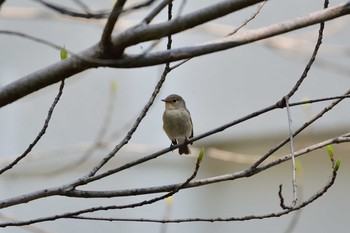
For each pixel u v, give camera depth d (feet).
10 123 46.55
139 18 40.68
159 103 44.16
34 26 46.26
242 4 16.02
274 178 41.22
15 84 17.24
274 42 37.11
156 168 43.93
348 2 16.90
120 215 44.39
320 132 40.50
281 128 41.11
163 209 43.55
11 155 46.01
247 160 39.34
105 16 16.33
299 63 41.01
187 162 43.37
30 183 45.39
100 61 16.67
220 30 38.65
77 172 45.16
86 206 45.01
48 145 46.09
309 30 40.34
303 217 40.16
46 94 46.21
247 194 41.70
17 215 45.09
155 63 16.89
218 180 18.65
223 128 18.56
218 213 42.11
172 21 16.38
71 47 45.73
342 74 40.16
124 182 44.16
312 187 40.11
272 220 40.83
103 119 45.34
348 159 39.96
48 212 45.34
